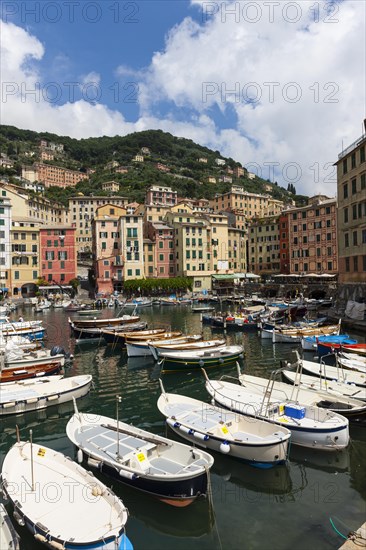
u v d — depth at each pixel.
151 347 27.25
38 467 11.45
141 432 13.10
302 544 9.16
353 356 23.94
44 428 16.45
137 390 21.48
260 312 48.19
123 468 10.98
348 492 11.34
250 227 100.44
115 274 86.38
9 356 24.56
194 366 25.17
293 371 21.73
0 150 192.88
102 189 167.88
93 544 8.20
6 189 91.50
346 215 46.91
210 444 13.22
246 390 17.91
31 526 9.07
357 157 43.50
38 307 64.44
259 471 12.45
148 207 101.69
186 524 10.14
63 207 134.12
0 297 76.38
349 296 45.31
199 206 131.62
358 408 15.16
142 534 9.80
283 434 12.77
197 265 92.25
